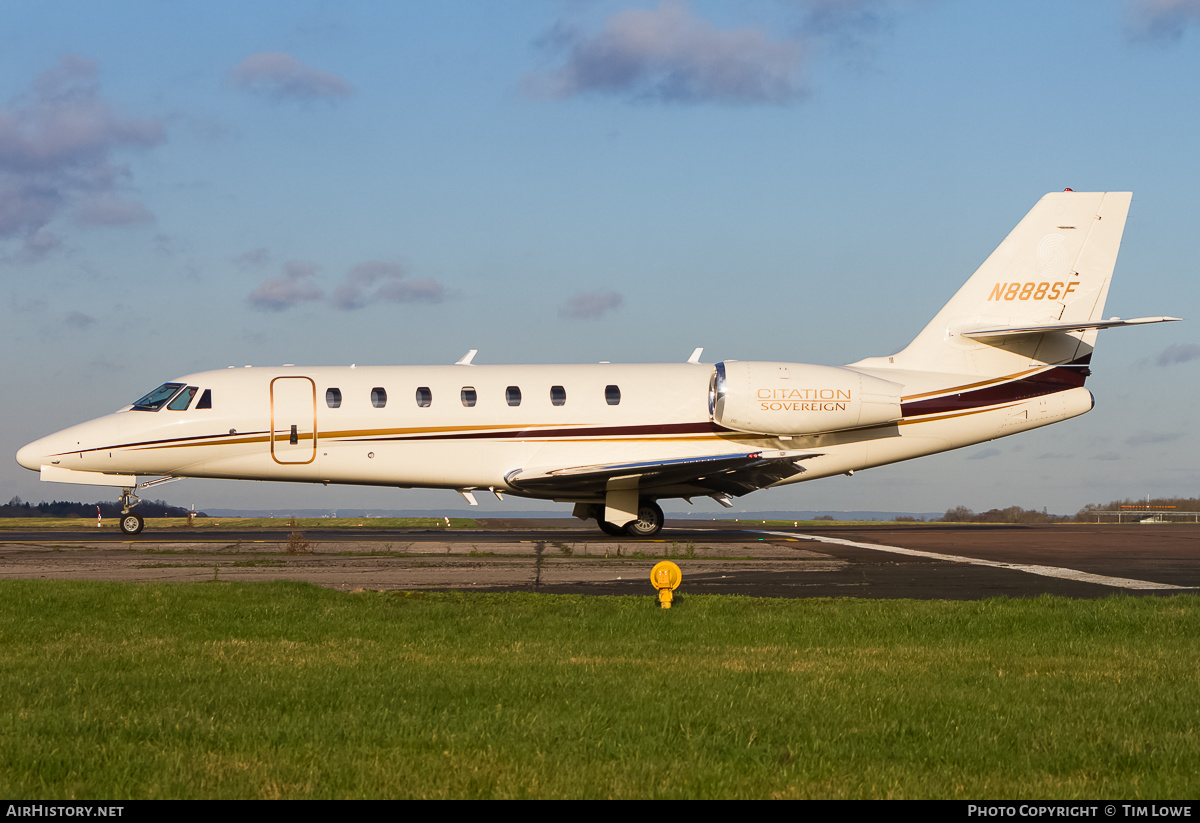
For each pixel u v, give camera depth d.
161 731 9.33
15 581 20.30
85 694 10.84
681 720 9.78
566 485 34.72
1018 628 15.48
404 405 35.69
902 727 9.62
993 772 8.40
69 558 26.81
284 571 23.53
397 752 8.78
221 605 17.20
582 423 36.09
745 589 21.19
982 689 11.25
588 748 8.92
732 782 8.05
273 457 35.62
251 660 12.85
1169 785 8.02
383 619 16.05
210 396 35.66
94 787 7.88
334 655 13.18
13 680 11.53
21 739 9.05
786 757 8.74
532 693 10.88
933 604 18.17
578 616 16.48
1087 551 29.72
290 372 36.28
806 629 15.35
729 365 36.03
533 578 22.50
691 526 48.41
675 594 19.33
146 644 13.97
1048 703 10.64
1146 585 21.97
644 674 11.97
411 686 11.17
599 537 36.16
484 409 35.84
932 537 35.94
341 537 35.53
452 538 34.72
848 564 25.72
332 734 9.27
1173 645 14.27
